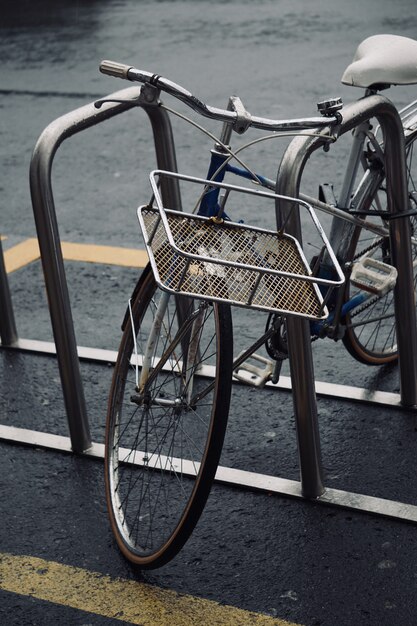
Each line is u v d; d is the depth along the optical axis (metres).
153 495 3.50
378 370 4.29
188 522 2.89
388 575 3.05
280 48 9.41
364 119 3.22
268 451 3.73
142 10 11.67
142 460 3.63
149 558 3.04
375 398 3.98
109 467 3.40
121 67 2.80
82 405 3.72
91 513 3.45
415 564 3.09
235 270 2.62
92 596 3.04
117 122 7.81
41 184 3.40
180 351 3.64
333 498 3.38
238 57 9.22
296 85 8.23
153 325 3.19
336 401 4.02
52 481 3.63
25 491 3.58
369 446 3.72
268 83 8.34
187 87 8.37
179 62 9.21
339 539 3.22
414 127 3.76
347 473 3.57
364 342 4.38
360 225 3.58
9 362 4.50
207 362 4.06
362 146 3.51
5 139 7.66
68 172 6.87
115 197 6.42
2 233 6.05
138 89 3.50
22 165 7.13
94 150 7.25
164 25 10.79
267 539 3.24
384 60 3.30
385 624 2.86
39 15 11.81
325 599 2.96
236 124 2.72
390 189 3.52
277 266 2.71
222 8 11.39
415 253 4.07
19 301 5.14
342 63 8.77
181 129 7.47
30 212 6.36
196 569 3.13
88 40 10.42
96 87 8.79
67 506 3.49
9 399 4.21
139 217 2.66
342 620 2.88
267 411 3.99
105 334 4.74
